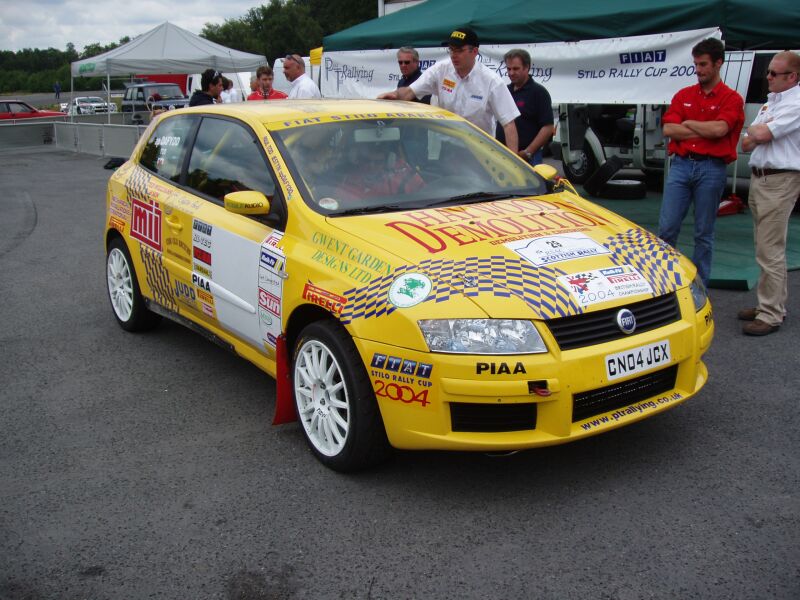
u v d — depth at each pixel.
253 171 4.17
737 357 4.78
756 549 2.82
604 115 11.62
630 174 12.59
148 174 5.21
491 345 2.96
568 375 2.98
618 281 3.24
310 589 2.71
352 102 4.83
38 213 11.41
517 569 2.76
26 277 7.49
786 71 4.84
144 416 4.24
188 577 2.80
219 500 3.33
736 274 6.39
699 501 3.17
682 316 3.36
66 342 5.52
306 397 3.68
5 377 4.86
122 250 5.50
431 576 2.75
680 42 6.64
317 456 3.62
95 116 26.53
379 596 2.65
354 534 3.03
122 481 3.52
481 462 3.56
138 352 5.29
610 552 2.84
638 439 3.74
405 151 4.30
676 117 5.44
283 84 25.44
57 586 2.77
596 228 3.68
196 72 20.48
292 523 3.12
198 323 4.74
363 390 3.26
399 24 9.56
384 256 3.33
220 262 4.23
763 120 4.98
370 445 3.33
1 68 114.25
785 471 3.39
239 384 4.69
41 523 3.18
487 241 3.40
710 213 5.54
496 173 4.38
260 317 3.93
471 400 2.97
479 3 8.69
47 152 22.02
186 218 4.56
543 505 3.18
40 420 4.21
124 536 3.07
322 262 3.50
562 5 7.77
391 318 3.10
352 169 4.06
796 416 3.94
